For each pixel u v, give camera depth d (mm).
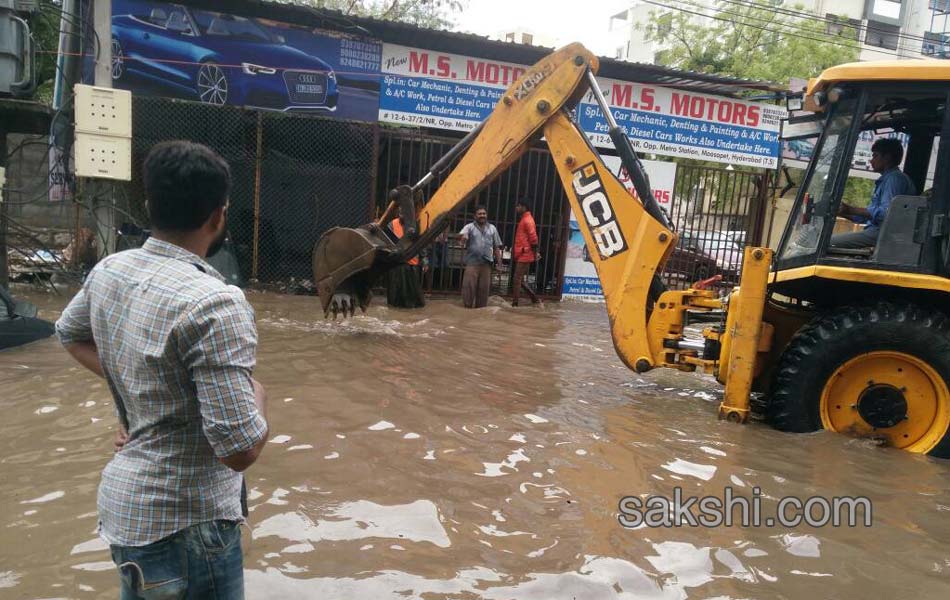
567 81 6379
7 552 2904
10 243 9562
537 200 12867
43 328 6500
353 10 18438
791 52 22797
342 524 3252
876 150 5648
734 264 13227
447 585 2793
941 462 4641
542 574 2908
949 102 4785
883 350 4844
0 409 4609
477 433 4660
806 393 5020
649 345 5906
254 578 2752
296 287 10484
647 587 2869
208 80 9797
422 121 10961
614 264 5977
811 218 5250
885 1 31031
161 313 1725
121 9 9328
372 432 4520
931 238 4820
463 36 10312
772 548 3289
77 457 3887
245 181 10445
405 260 7297
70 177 8836
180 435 1802
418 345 7457
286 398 5121
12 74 7680
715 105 12695
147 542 1785
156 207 1811
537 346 7992
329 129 10758
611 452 4457
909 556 3285
